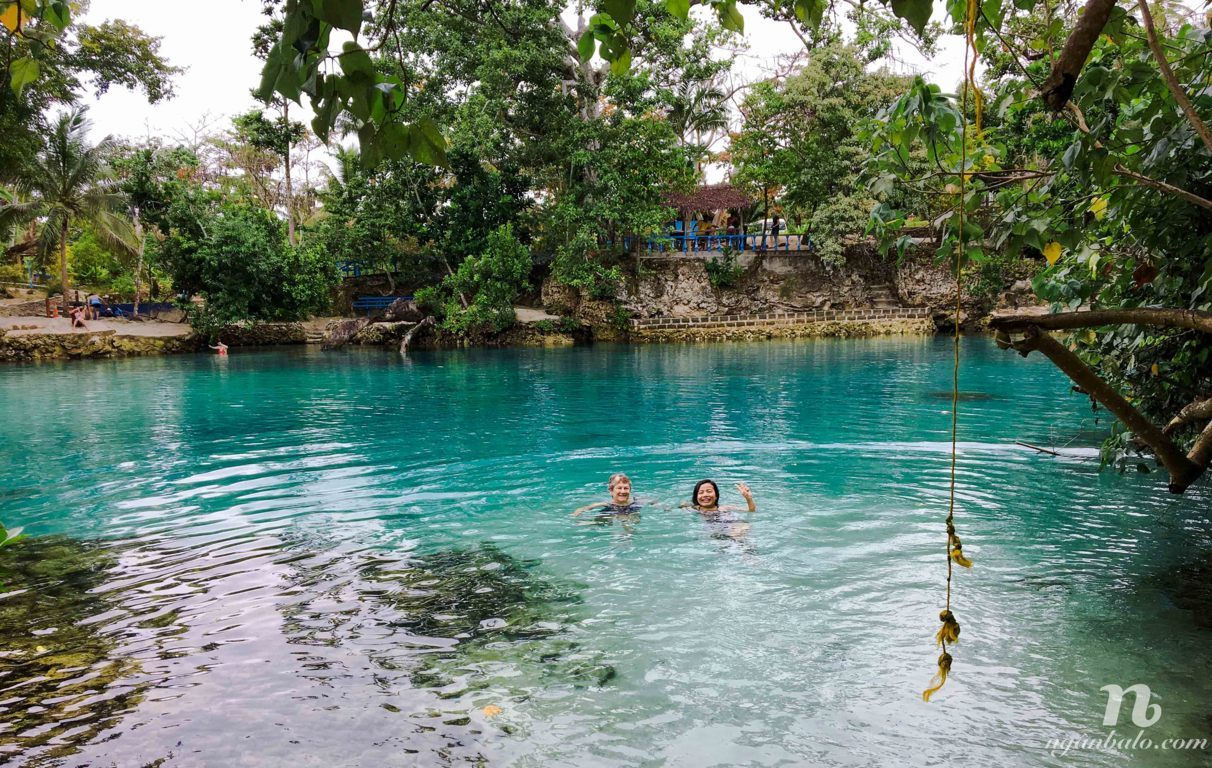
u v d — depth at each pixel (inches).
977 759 159.3
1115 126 180.5
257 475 438.3
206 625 232.4
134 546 313.0
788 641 213.8
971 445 481.7
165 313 1589.6
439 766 159.5
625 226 1453.0
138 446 530.0
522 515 345.7
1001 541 295.3
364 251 1547.7
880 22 1218.6
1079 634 216.2
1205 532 303.4
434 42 1315.2
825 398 705.0
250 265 1400.1
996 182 181.2
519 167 1589.6
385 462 467.2
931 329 1480.1
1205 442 165.9
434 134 75.6
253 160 1877.5
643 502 361.7
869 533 307.7
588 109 1491.1
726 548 291.7
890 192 163.6
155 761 163.0
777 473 416.8
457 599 248.4
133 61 1000.9
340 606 245.0
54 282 1728.6
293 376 967.6
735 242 1688.0
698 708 180.2
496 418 624.7
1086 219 225.1
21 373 1037.2
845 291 1558.8
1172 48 165.6
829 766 157.5
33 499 392.2
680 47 1355.8
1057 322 149.3
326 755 163.9
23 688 195.2
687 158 1473.9
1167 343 242.7
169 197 1411.2
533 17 1278.3
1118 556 277.7
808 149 1429.6
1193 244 198.5
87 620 237.9
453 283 1406.3
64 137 1362.0
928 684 189.6
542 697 186.4
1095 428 530.9
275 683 195.6
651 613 234.1
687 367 1003.3
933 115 135.3
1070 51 98.7
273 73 69.3
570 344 1434.5
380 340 1402.6
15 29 101.3
